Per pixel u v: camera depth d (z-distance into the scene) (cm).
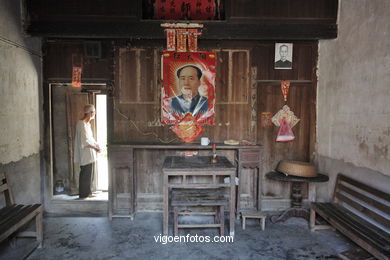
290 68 425
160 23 391
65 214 418
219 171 338
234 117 427
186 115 424
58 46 413
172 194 353
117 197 428
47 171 419
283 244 327
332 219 312
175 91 421
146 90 421
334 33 390
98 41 404
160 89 421
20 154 352
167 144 411
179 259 293
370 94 319
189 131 426
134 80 420
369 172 320
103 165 647
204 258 295
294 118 432
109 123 420
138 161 429
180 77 420
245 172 434
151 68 419
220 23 394
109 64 416
